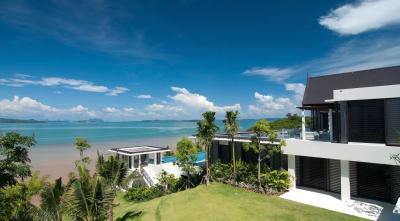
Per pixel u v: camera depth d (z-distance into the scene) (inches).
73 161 1964.8
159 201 822.5
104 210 602.9
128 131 6825.8
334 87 947.3
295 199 737.6
